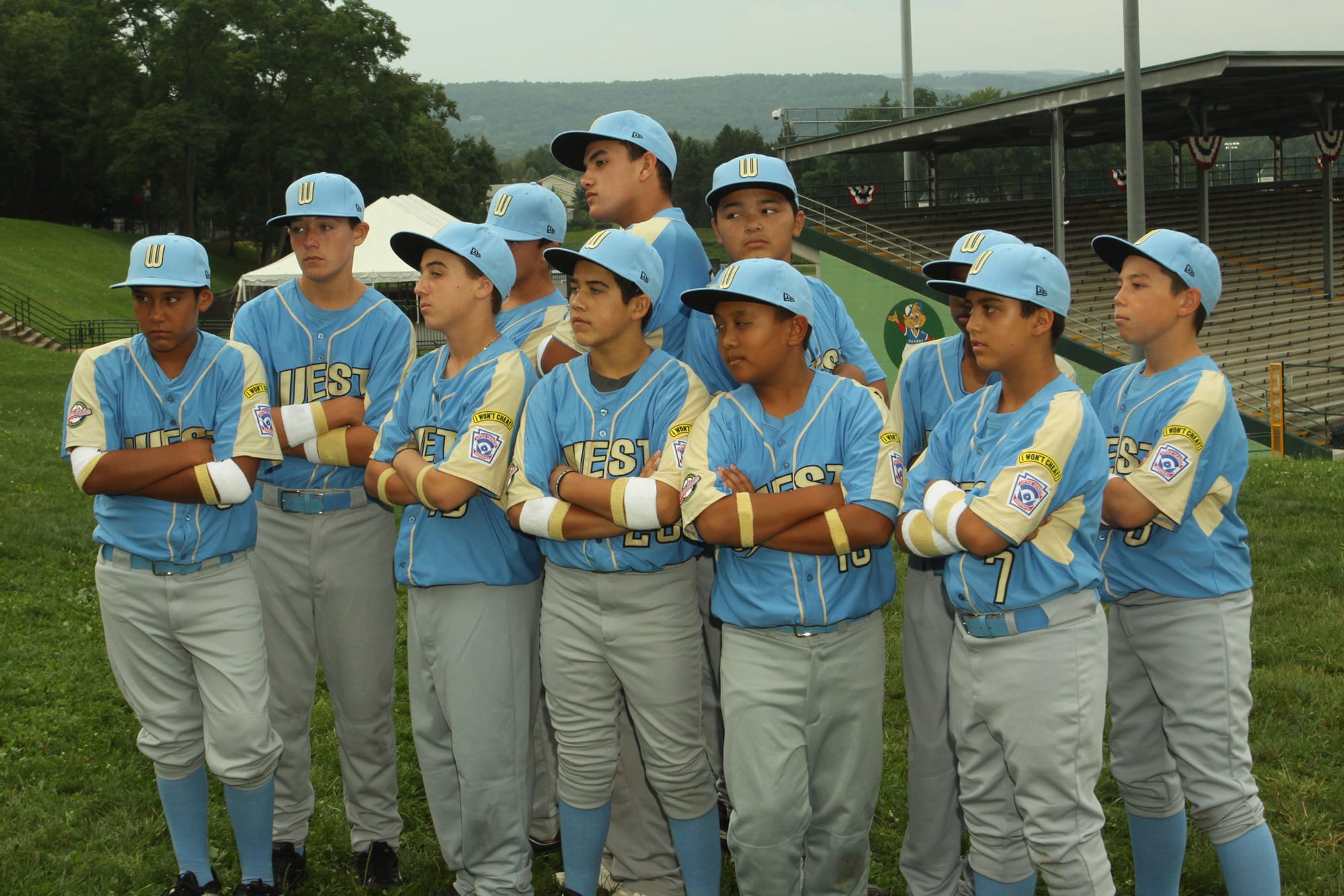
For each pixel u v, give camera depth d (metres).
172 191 63.44
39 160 59.78
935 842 3.75
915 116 23.05
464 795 3.70
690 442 3.42
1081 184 34.31
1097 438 3.13
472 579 3.64
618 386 3.62
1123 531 3.47
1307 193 33.06
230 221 61.19
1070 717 3.05
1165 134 30.98
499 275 3.77
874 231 21.92
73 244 46.91
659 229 3.99
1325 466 11.84
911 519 3.24
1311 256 29.61
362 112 56.00
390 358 4.22
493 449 3.58
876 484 3.28
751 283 3.24
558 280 20.16
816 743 3.41
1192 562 3.39
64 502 10.23
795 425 3.39
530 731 3.89
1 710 5.59
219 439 3.79
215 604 3.78
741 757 3.35
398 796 4.64
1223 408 3.37
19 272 39.03
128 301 40.53
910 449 3.93
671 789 3.64
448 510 3.55
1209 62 19.75
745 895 3.42
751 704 3.34
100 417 3.78
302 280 4.27
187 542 3.71
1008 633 3.09
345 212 4.10
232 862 4.23
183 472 3.68
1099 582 3.13
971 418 3.33
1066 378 3.21
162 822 4.50
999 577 3.09
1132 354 19.83
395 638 4.21
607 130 4.04
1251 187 33.41
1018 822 3.28
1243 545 3.51
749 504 3.23
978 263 3.15
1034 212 29.20
